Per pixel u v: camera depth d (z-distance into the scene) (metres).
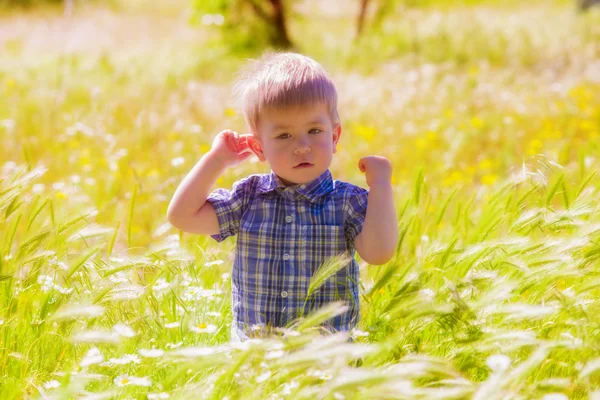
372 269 3.50
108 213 5.45
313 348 2.12
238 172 5.77
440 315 2.48
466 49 15.92
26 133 8.09
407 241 3.99
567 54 14.42
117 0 29.75
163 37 21.25
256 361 2.35
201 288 3.21
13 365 2.71
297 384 2.26
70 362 2.67
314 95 2.68
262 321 2.83
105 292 2.74
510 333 2.34
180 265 3.34
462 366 2.42
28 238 3.02
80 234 3.06
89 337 2.26
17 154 7.13
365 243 2.75
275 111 2.68
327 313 2.30
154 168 6.74
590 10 22.14
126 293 2.77
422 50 16.11
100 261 3.04
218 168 2.91
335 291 2.83
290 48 17.58
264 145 2.77
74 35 20.33
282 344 2.23
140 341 2.86
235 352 2.49
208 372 2.65
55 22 22.28
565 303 2.54
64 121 8.83
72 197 5.55
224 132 2.96
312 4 26.27
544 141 7.62
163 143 7.63
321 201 2.83
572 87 10.88
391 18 20.42
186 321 3.14
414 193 3.60
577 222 3.00
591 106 9.42
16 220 3.23
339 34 20.25
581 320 2.53
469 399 2.11
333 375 2.11
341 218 2.82
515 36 17.61
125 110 9.55
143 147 7.57
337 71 14.23
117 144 7.55
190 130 8.21
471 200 3.81
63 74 13.40
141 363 2.70
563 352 2.60
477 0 25.77
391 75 13.12
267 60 2.85
